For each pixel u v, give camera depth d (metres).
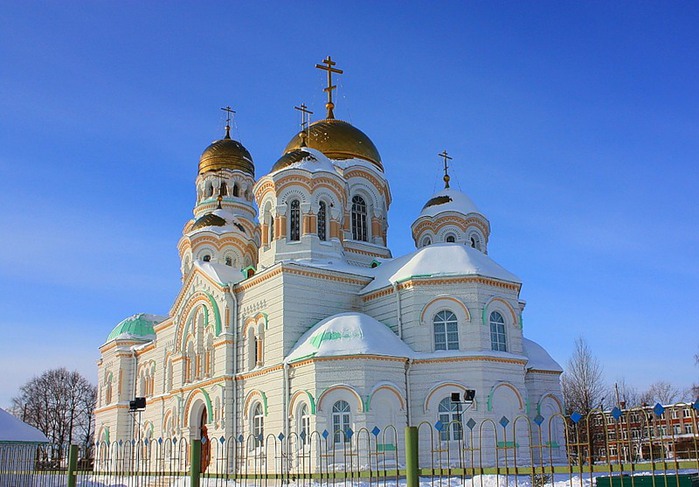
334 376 40.06
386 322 45.38
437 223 59.16
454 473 18.09
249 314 48.69
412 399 41.41
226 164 74.25
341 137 59.59
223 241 62.84
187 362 54.88
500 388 41.56
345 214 56.12
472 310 42.75
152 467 59.66
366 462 38.22
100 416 75.06
